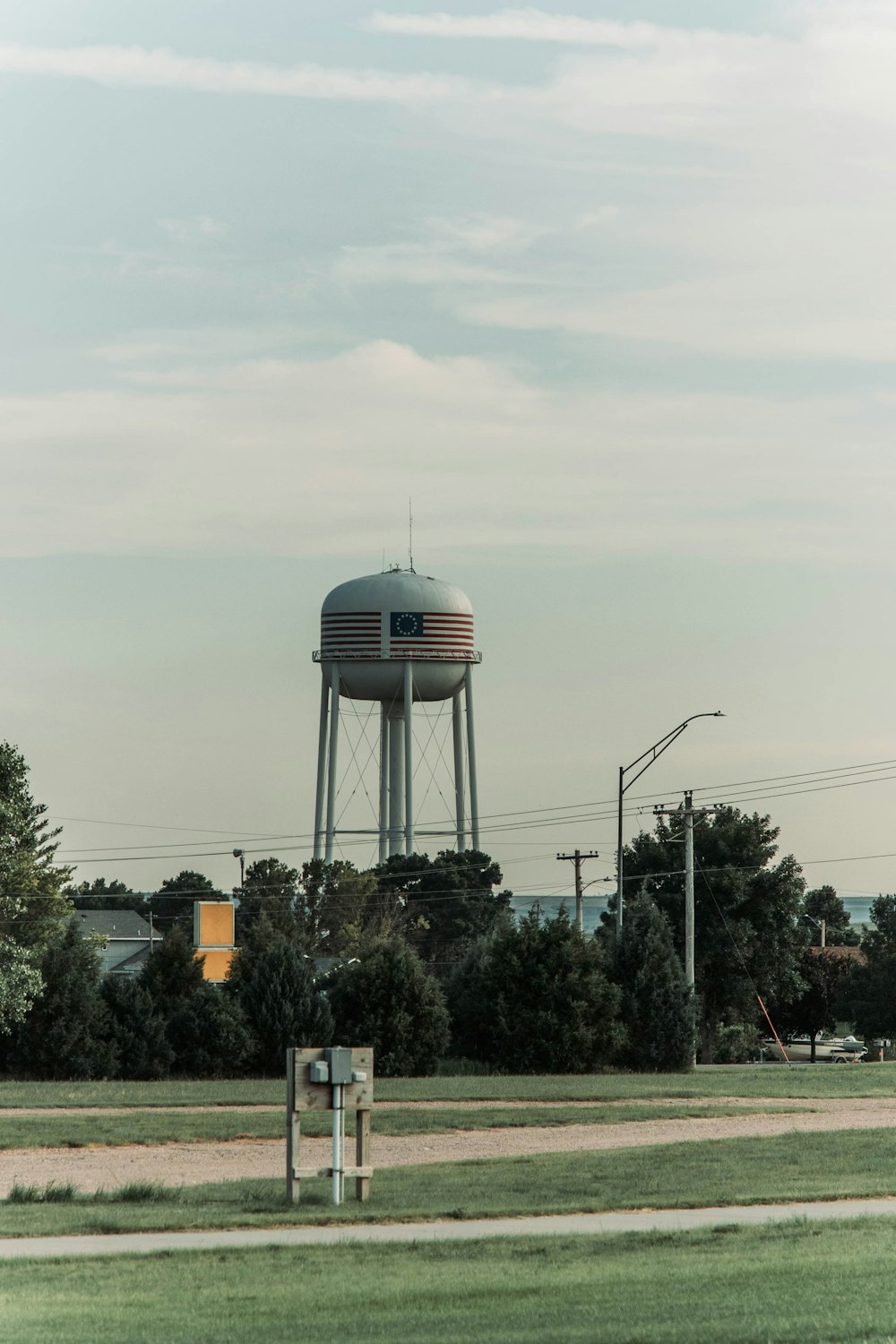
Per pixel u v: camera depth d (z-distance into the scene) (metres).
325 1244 20.31
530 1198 25.25
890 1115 46.56
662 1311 15.58
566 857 86.19
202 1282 17.59
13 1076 60.72
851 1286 16.69
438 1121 42.59
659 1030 68.44
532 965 67.06
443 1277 17.80
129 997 62.12
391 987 64.56
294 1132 25.14
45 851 89.62
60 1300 16.56
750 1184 26.95
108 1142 37.19
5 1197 26.53
